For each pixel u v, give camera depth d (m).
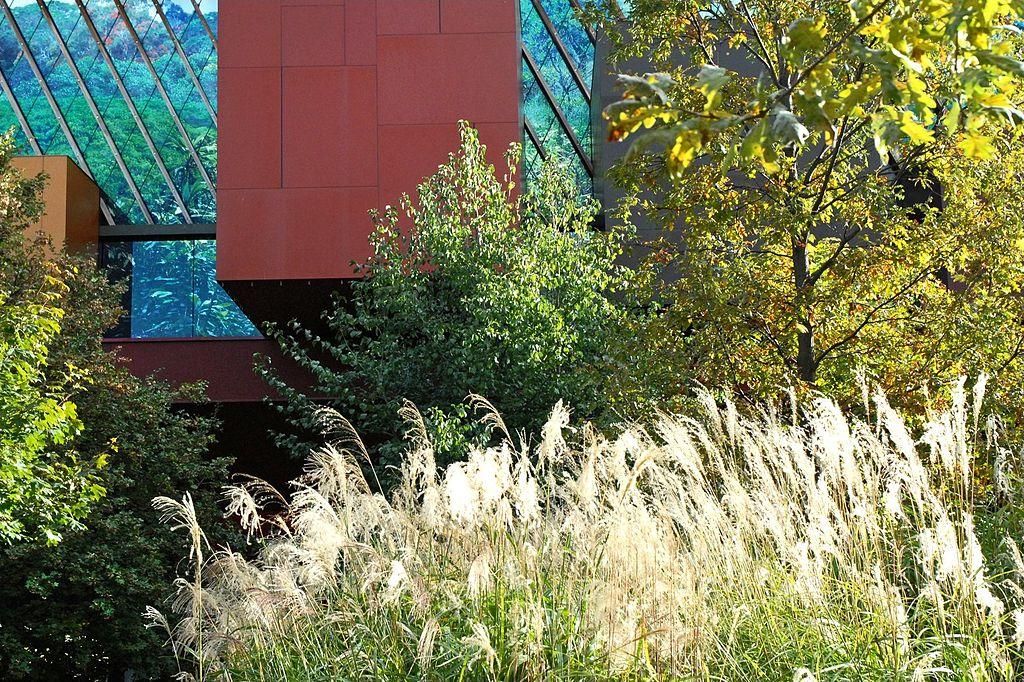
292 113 23.45
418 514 6.75
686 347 13.20
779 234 12.91
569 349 17.36
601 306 18.09
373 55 23.58
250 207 23.23
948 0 3.06
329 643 6.74
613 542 5.32
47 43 32.00
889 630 4.85
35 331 11.70
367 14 23.66
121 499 16.75
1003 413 10.66
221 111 23.42
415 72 23.55
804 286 12.77
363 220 23.19
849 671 4.88
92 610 16.28
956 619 4.82
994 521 6.01
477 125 23.41
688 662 5.02
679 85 12.87
